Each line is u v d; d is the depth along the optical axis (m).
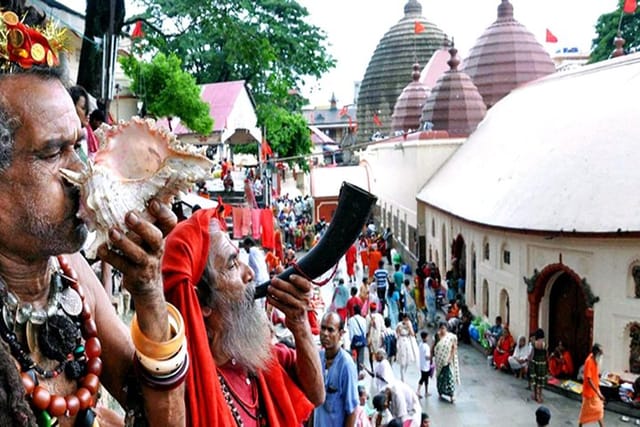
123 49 18.88
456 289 22.80
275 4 16.47
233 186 22.89
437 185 28.00
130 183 1.49
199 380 2.13
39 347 1.57
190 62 29.86
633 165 15.62
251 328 2.58
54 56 1.56
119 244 1.46
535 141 20.22
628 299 14.43
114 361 1.83
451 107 31.58
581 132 17.84
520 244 16.98
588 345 15.40
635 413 13.62
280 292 2.67
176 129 27.39
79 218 1.49
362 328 13.08
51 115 1.46
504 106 28.77
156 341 1.62
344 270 22.00
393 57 54.78
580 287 15.38
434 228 27.34
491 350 17.12
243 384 2.58
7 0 1.73
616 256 14.60
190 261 2.26
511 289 17.56
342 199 2.54
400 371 15.21
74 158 1.54
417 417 9.24
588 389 12.41
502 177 20.22
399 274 19.98
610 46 40.31
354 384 4.77
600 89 19.77
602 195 15.28
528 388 15.02
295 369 2.88
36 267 1.55
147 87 18.88
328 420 4.75
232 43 11.02
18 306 1.53
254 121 31.55
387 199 38.00
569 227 15.13
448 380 13.88
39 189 1.45
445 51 48.12
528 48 35.03
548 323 16.47
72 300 1.66
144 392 1.66
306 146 41.34
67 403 1.55
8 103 1.43
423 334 14.22
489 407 13.80
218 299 2.51
